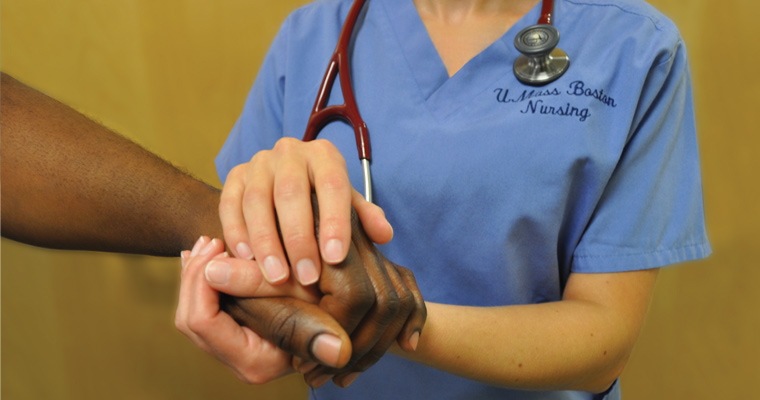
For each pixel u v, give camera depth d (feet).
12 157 1.65
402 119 2.13
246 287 1.27
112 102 3.90
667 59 1.95
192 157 3.96
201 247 1.49
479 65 2.15
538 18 2.18
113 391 4.35
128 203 1.69
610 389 2.15
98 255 4.17
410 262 2.11
